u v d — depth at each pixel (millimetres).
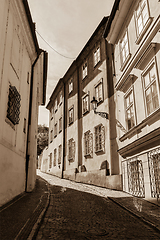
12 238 3928
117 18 11992
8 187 7652
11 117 8039
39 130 45406
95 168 14766
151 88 8672
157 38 8258
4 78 7285
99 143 14742
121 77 11812
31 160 11523
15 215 5609
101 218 6000
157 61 8117
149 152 8516
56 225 5277
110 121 13516
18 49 9609
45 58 15211
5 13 7504
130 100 10922
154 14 8656
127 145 10242
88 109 16969
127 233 4711
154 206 7387
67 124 21516
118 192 10836
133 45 10719
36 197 8922
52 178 20625
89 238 4367
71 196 9672
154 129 7691
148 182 8484
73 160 18812
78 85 19750
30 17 9938
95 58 16906
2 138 7074
